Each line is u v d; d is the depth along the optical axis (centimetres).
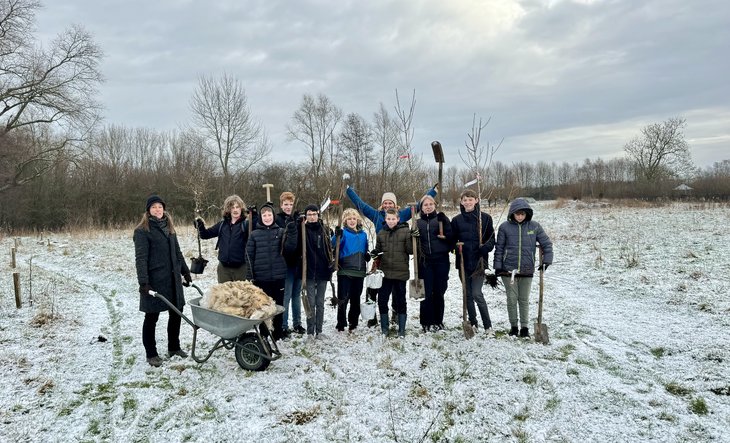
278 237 599
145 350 582
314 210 620
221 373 521
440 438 391
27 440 391
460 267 620
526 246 598
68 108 2617
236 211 630
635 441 375
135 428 414
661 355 558
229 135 3141
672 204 3384
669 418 409
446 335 624
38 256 1563
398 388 477
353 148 2823
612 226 1973
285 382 493
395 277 615
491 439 387
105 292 988
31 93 2523
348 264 633
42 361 560
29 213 2692
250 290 522
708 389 461
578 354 556
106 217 2883
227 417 427
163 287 551
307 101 2936
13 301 848
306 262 611
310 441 387
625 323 682
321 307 627
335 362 545
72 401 464
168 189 2936
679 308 744
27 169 2759
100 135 3803
